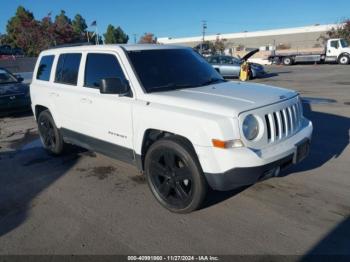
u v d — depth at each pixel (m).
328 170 4.95
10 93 9.68
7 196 4.60
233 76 20.69
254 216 3.78
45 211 4.13
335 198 4.11
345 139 6.44
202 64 5.12
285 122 3.85
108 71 4.64
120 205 4.20
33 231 3.69
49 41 42.50
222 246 3.29
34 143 7.13
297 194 4.24
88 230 3.66
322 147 5.99
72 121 5.30
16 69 24.33
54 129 5.87
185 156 3.64
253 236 3.42
